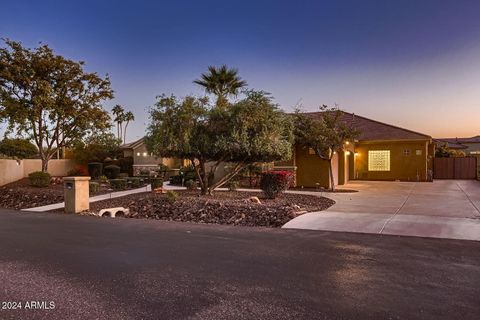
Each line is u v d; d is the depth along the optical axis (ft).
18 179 66.49
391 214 31.71
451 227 25.50
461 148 130.72
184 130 39.01
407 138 75.92
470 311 11.53
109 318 11.25
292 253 18.99
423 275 15.16
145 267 16.61
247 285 14.08
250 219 30.58
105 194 51.34
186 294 13.20
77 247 20.61
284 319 11.07
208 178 46.24
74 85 59.57
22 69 55.83
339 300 12.51
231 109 39.55
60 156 100.68
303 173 61.52
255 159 44.16
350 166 81.97
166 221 29.84
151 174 89.35
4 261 17.72
